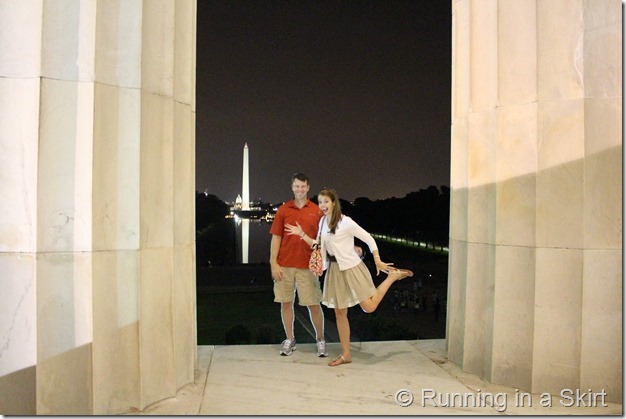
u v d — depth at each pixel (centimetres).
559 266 523
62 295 436
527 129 538
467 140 611
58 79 436
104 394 451
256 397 513
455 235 632
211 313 2588
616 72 513
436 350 679
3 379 423
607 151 512
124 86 469
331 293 605
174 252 530
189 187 560
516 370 544
